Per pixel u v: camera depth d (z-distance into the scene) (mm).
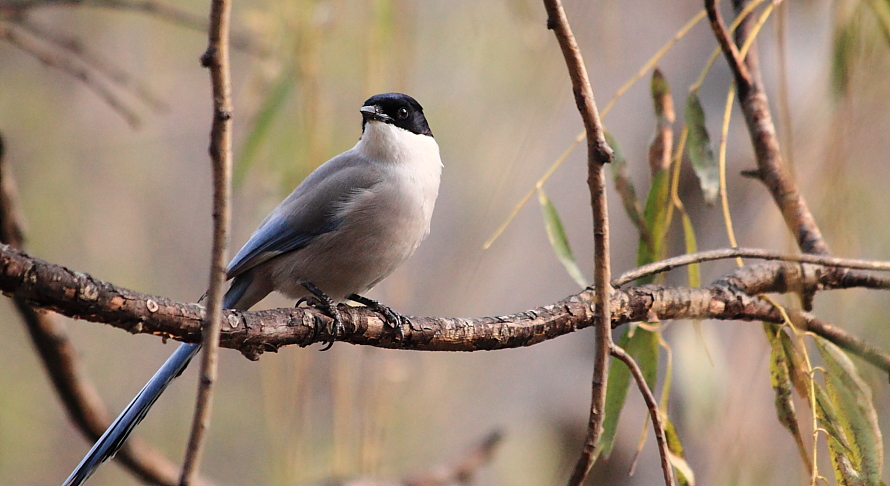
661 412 7016
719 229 10500
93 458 6586
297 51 9234
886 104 7062
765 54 9758
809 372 6266
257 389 17547
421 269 14766
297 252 9211
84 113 16797
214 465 17000
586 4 10539
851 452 6285
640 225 7594
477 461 11461
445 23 14039
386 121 9477
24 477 14664
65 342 9195
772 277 7215
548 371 12203
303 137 10031
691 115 7605
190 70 16984
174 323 5211
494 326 6586
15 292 4742
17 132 15992
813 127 7586
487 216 10625
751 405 8102
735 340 9234
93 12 16344
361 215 9055
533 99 10695
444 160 14414
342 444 9414
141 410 6766
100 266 16953
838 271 7238
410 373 13195
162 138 17969
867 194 7695
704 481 8508
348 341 6395
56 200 16422
